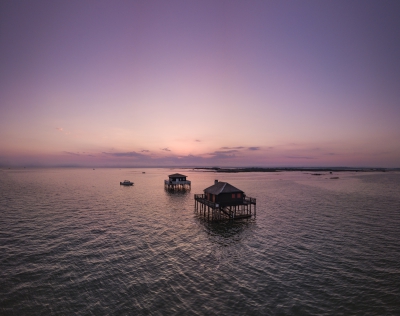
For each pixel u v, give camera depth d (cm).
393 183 11081
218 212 4475
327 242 3056
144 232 3459
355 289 1981
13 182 10981
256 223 3966
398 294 1905
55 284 2061
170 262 2494
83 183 10975
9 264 2412
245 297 1877
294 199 6400
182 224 3916
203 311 1708
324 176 17588
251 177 16638
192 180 13500
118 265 2414
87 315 1675
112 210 4938
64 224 3819
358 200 6194
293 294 1914
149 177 16512
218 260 2544
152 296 1894
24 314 1681
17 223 3841
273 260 2538
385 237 3231
